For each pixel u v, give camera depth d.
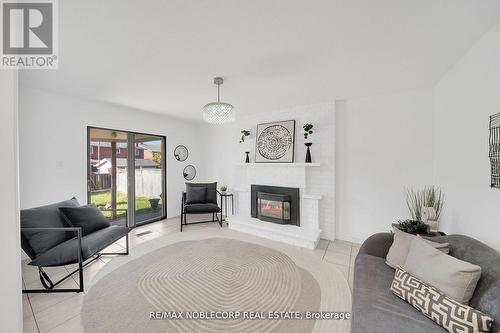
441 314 1.13
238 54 1.93
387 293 1.43
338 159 3.40
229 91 2.92
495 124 1.48
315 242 3.04
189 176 5.08
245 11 1.37
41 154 2.84
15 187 0.89
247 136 4.41
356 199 3.27
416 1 1.28
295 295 1.97
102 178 3.66
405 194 2.93
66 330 1.55
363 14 1.40
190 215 4.92
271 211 3.83
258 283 2.17
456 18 1.43
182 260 2.68
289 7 1.34
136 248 3.07
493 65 1.51
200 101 3.39
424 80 2.54
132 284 2.14
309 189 3.58
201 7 1.33
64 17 1.40
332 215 3.38
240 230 3.89
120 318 1.67
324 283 2.17
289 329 1.57
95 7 1.32
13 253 0.88
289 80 2.53
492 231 1.54
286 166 3.72
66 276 2.23
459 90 2.04
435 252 1.42
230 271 2.41
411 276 1.41
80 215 2.40
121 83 2.61
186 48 1.83
